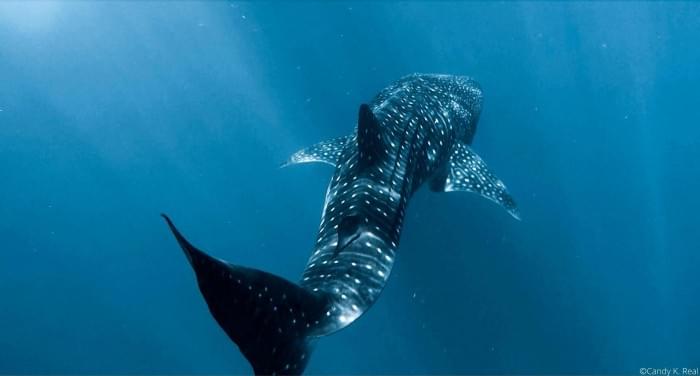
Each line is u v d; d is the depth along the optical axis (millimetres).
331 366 20922
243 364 24047
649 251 21500
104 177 32781
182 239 3113
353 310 4922
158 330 25953
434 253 18875
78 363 24984
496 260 19531
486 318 18672
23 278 28734
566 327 18922
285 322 3941
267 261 24844
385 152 6848
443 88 9914
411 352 19453
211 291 3266
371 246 5801
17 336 26578
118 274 27797
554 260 20516
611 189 23922
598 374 17953
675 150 27406
